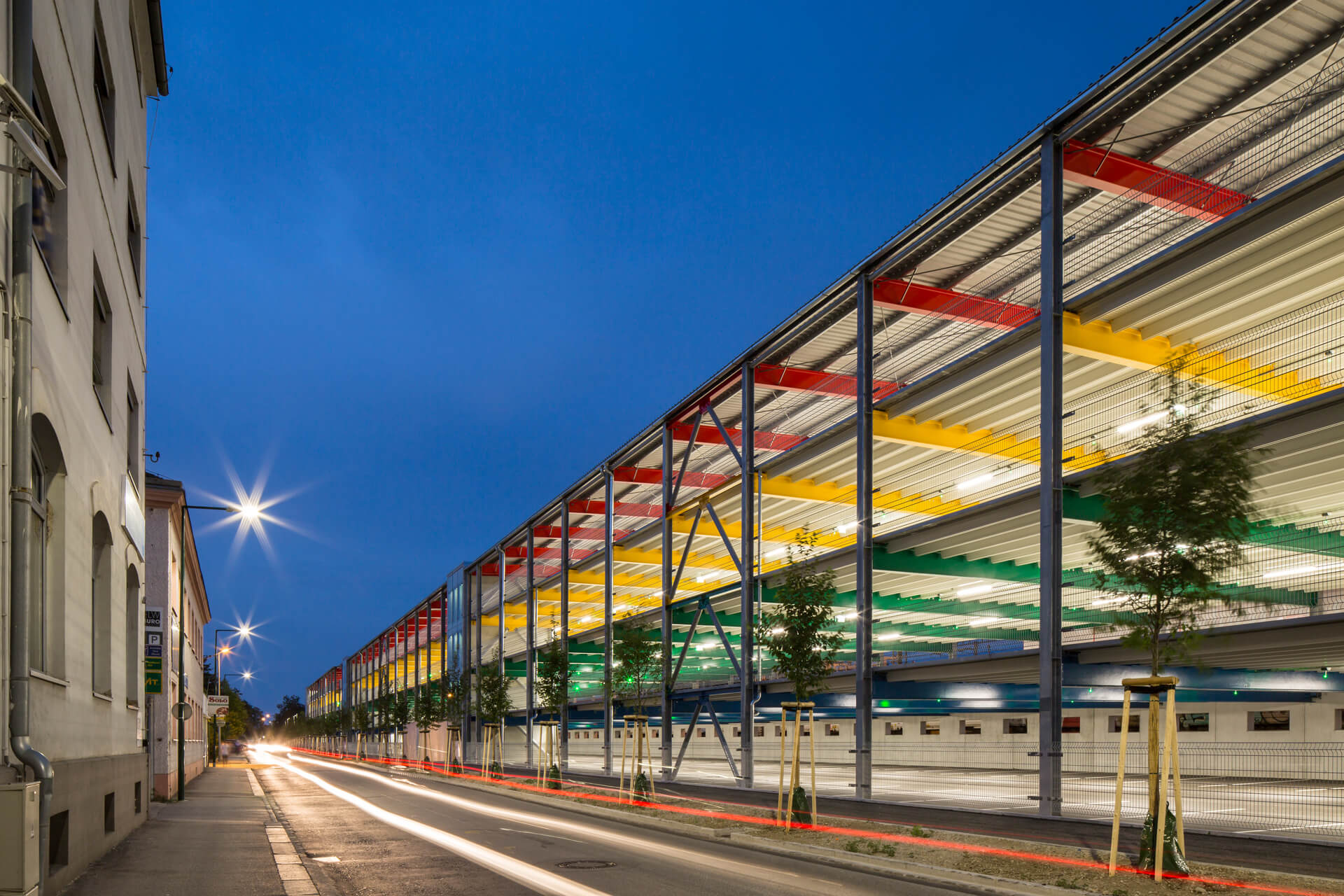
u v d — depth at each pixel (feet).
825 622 63.62
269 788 124.98
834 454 94.63
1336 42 52.19
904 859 44.78
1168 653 40.29
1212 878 36.04
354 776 164.66
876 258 76.74
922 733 154.81
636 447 125.08
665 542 116.47
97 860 43.98
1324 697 96.02
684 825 64.34
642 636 107.76
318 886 37.76
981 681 87.56
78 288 39.24
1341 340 62.18
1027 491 65.67
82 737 40.47
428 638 254.47
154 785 93.04
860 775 72.38
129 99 58.18
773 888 38.27
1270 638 56.75
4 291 28.12
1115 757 119.55
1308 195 49.49
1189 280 59.26
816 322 87.25
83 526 40.40
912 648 141.49
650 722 152.66
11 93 24.88
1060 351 59.88
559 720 154.81
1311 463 62.34
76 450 38.42
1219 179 64.13
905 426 84.58
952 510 110.11
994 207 68.23
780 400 107.55
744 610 95.86
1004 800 74.79
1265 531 70.38
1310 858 40.16
